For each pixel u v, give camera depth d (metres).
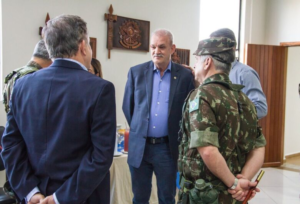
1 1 2.60
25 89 1.03
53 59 1.06
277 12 4.71
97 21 3.15
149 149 1.76
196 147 0.99
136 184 1.81
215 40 1.11
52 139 0.97
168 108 1.73
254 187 1.05
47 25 1.04
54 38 1.00
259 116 1.76
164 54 1.72
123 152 2.33
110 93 0.99
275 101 4.52
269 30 4.84
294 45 4.43
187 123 1.08
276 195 3.26
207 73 1.13
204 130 0.98
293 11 4.49
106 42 3.23
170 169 1.74
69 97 0.96
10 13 2.64
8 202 1.75
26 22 2.73
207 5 4.41
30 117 0.99
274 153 4.55
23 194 0.99
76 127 0.96
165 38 1.71
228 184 1.01
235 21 4.71
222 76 1.09
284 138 4.92
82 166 0.96
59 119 0.96
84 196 0.95
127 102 1.89
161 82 1.78
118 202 2.24
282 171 4.29
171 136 1.72
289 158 5.13
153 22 3.54
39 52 1.52
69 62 1.02
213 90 1.04
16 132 1.05
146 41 3.50
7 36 2.64
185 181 1.10
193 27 3.86
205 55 1.12
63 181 0.98
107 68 3.26
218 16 4.55
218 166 0.97
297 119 5.28
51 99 0.97
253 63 4.36
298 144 5.30
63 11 2.93
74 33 1.00
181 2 3.74
